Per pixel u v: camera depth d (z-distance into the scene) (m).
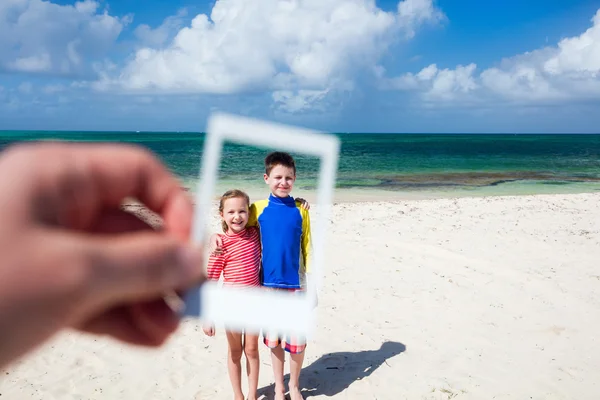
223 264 3.04
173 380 3.83
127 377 3.86
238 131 0.62
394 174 22.02
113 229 0.50
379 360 4.15
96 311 0.48
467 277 6.19
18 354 0.40
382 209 10.90
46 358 4.13
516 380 3.85
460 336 4.58
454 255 7.14
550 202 11.95
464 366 4.05
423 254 7.20
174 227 0.54
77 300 0.42
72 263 0.41
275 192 3.11
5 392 3.61
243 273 2.99
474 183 18.45
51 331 0.42
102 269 0.43
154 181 0.53
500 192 15.77
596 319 4.95
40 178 0.43
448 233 8.50
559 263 6.77
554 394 3.66
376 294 5.61
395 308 5.22
